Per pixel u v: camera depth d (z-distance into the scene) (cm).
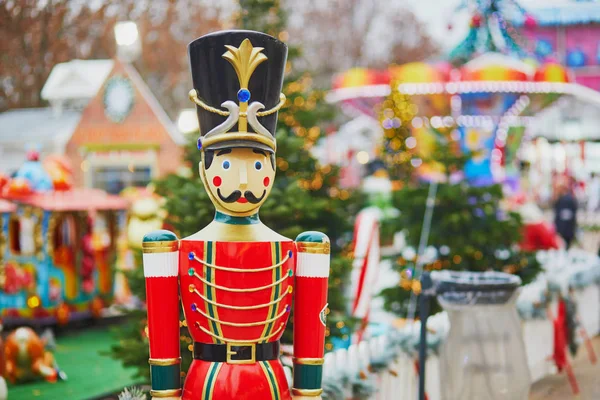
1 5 1309
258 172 324
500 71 1274
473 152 795
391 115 970
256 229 330
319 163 734
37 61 1497
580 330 859
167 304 322
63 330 1061
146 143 1675
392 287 771
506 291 482
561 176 2728
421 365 503
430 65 1322
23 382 788
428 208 745
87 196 1079
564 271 944
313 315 336
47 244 1027
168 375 323
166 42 2453
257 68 319
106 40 1978
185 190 565
